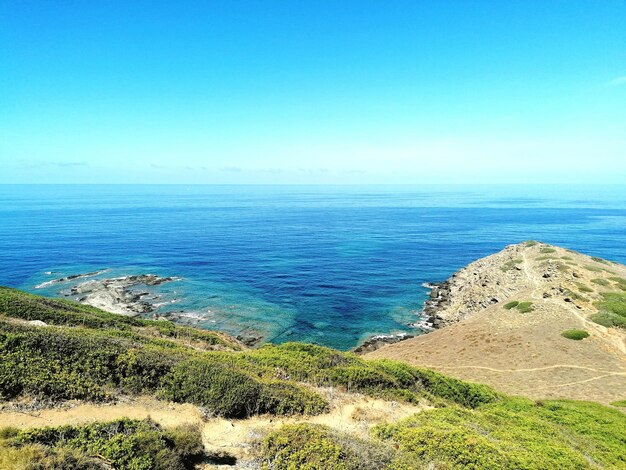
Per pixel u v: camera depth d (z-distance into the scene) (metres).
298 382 21.27
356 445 11.95
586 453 16.42
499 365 35.59
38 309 28.22
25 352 15.44
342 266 90.00
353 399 19.69
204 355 23.61
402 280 79.50
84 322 29.06
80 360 16.44
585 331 39.31
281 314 58.56
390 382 22.44
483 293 63.03
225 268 85.94
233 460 11.90
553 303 48.28
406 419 16.25
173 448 11.18
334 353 26.95
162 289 69.19
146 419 12.70
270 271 84.06
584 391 29.08
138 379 16.58
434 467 11.54
